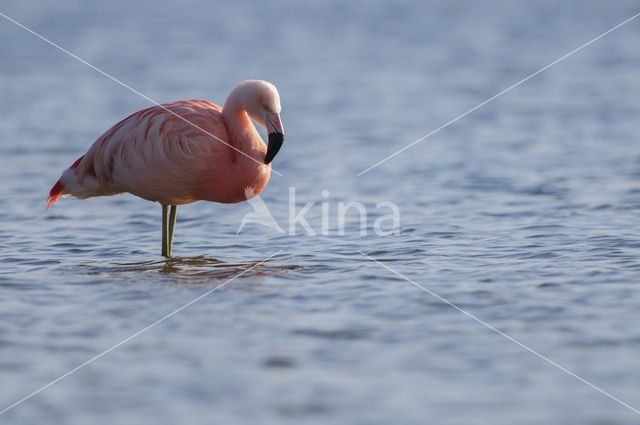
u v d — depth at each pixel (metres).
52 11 61.59
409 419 5.42
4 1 67.56
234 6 67.69
